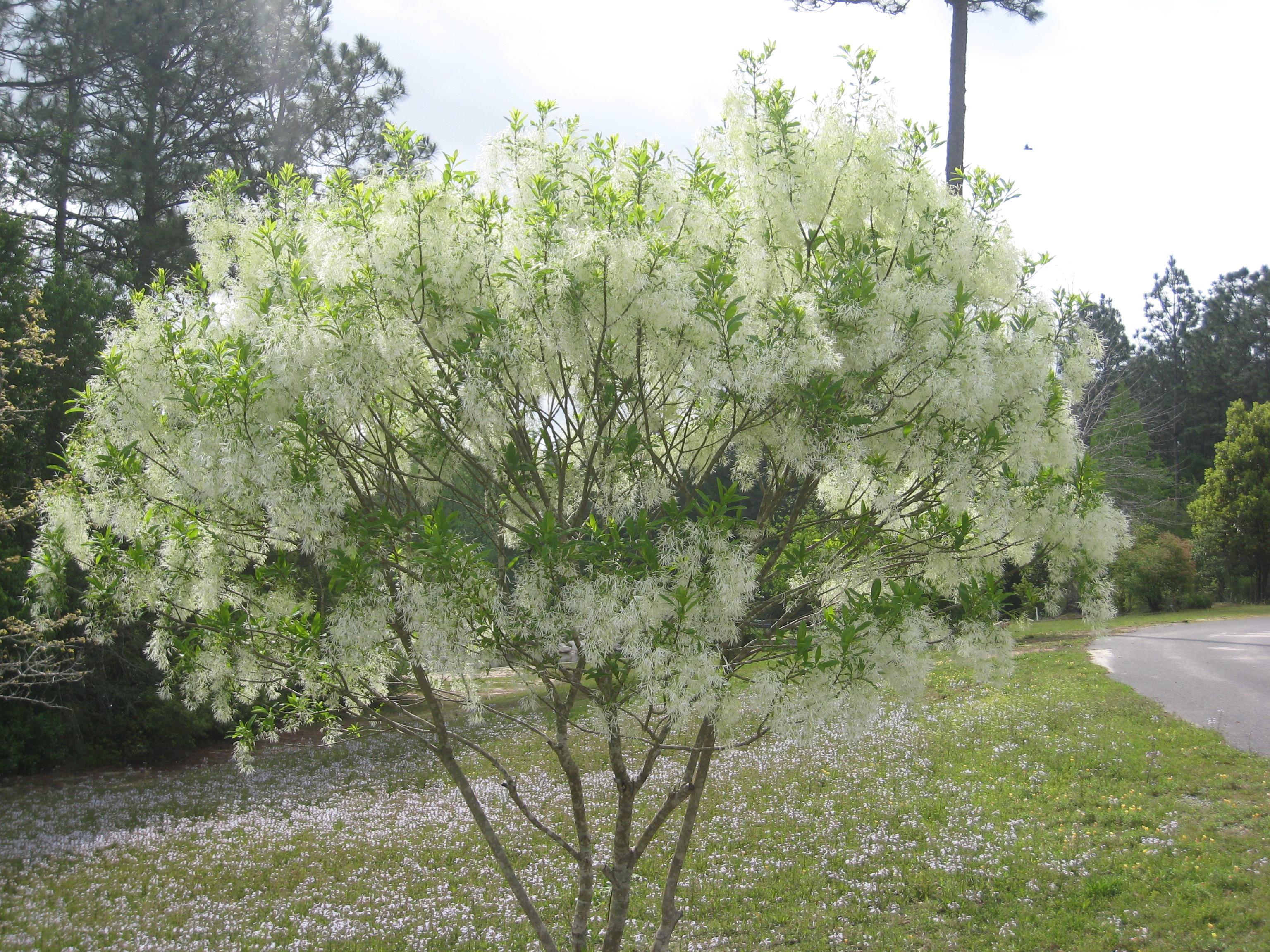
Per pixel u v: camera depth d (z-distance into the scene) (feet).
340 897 23.57
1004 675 12.24
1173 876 19.77
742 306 11.00
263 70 62.54
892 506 11.66
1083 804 25.30
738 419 11.71
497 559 12.48
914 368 10.68
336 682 11.80
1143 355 153.28
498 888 23.54
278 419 10.14
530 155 11.59
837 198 12.12
